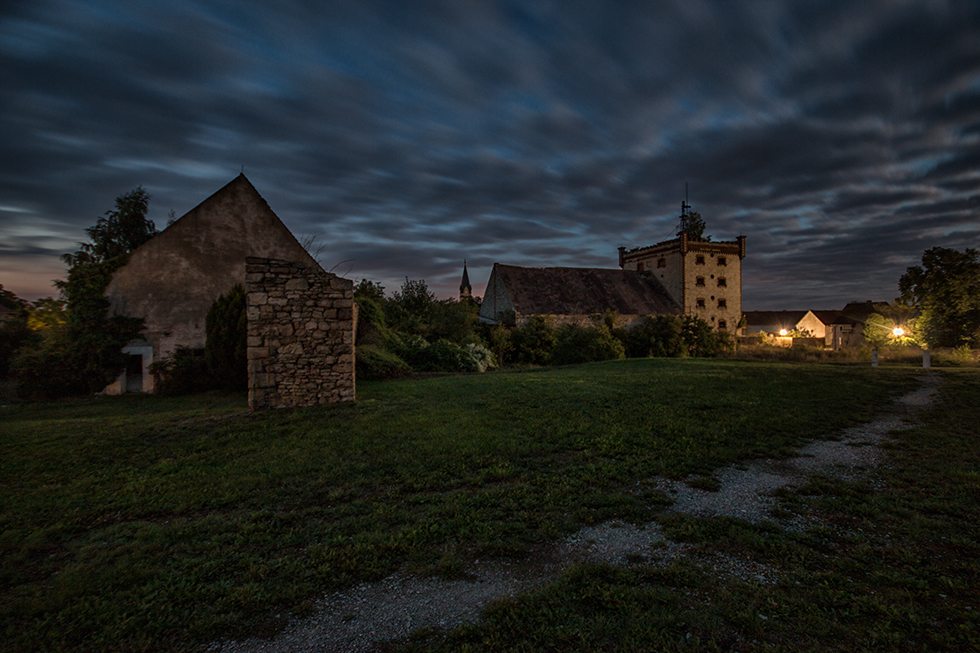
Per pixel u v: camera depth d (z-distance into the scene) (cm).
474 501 495
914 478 571
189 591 330
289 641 279
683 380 1434
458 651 266
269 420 891
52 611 307
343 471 597
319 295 1055
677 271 4284
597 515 463
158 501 507
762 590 329
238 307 1442
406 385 1366
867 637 277
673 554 388
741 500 512
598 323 3678
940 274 3198
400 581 346
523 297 3709
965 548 392
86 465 640
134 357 1656
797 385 1336
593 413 941
